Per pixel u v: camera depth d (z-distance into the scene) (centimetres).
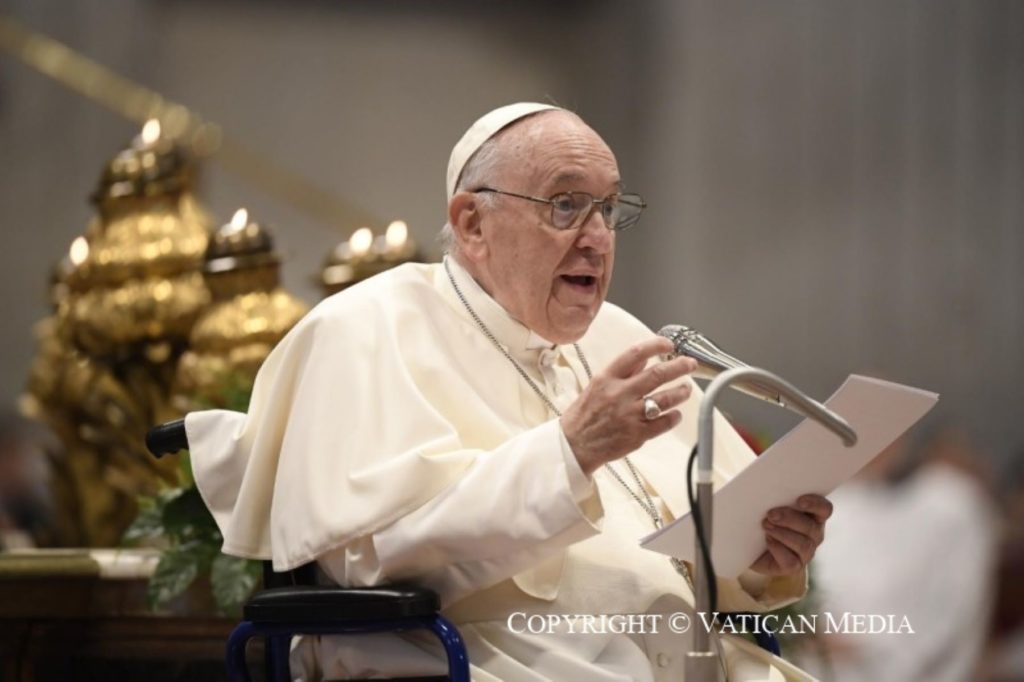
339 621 1064
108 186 1783
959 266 4078
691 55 4341
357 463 1143
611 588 1186
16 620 1450
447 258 1334
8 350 3978
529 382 1306
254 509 1191
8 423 3428
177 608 1496
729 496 1111
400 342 1230
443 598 1132
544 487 1078
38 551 1481
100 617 1488
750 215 4244
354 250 1795
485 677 1111
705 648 930
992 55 4112
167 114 2995
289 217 4116
